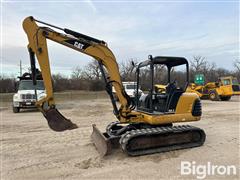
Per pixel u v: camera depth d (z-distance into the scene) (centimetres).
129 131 479
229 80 1808
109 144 447
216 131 683
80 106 1501
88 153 476
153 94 514
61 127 446
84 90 3428
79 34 472
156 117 479
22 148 513
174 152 475
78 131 685
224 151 483
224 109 1246
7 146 530
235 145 530
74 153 476
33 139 593
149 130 470
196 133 520
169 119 494
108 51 484
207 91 1942
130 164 411
